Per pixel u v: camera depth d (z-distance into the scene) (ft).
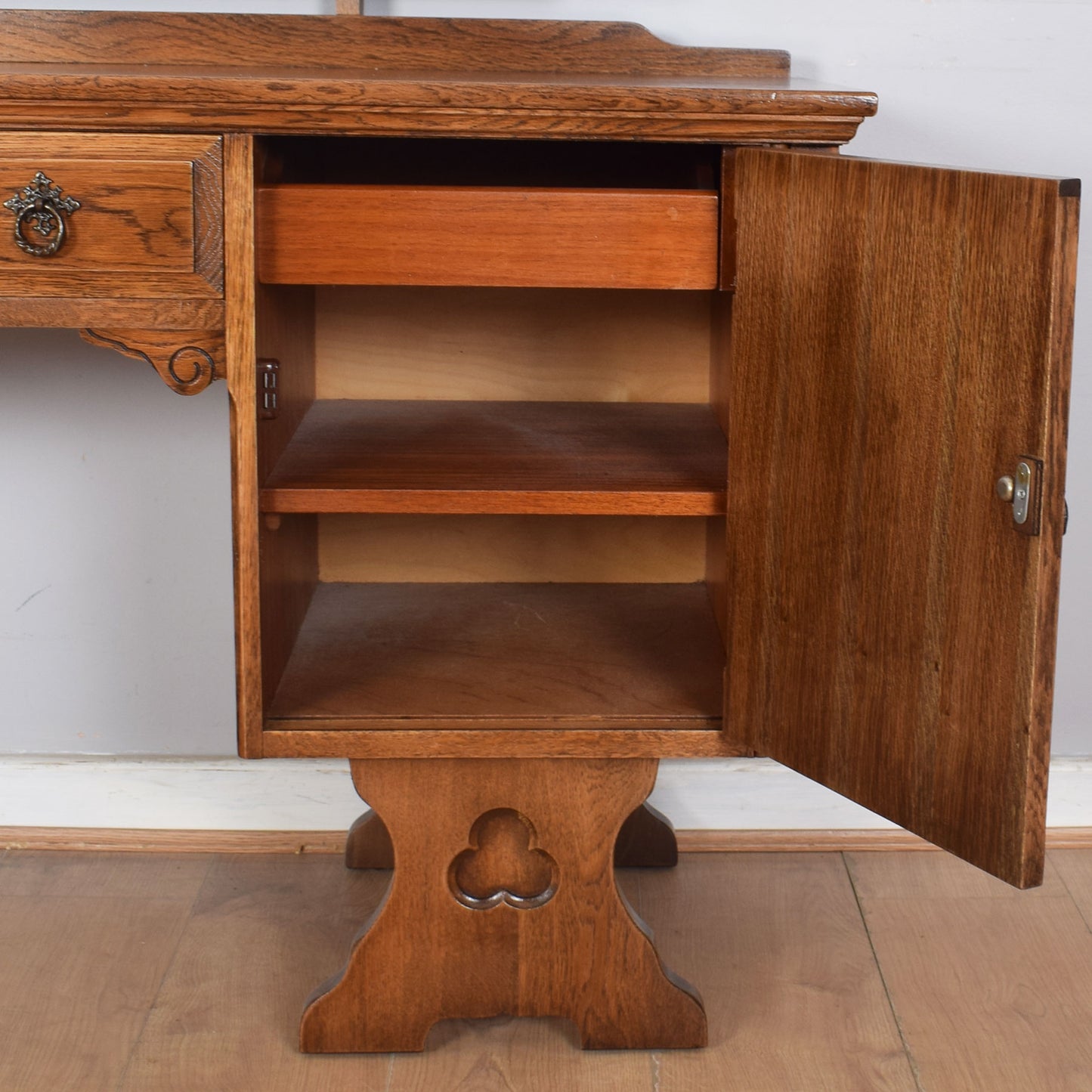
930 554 3.39
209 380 3.94
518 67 4.95
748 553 3.99
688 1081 4.59
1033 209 3.00
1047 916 5.59
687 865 5.98
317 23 4.86
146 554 5.83
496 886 4.60
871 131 5.42
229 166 3.78
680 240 3.89
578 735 4.25
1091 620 5.90
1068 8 5.29
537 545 5.64
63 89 3.67
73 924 5.45
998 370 3.13
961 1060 4.70
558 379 5.46
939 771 3.46
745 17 5.29
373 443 4.69
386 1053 4.72
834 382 3.58
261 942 5.36
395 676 4.60
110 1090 4.50
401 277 3.91
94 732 6.03
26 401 5.64
